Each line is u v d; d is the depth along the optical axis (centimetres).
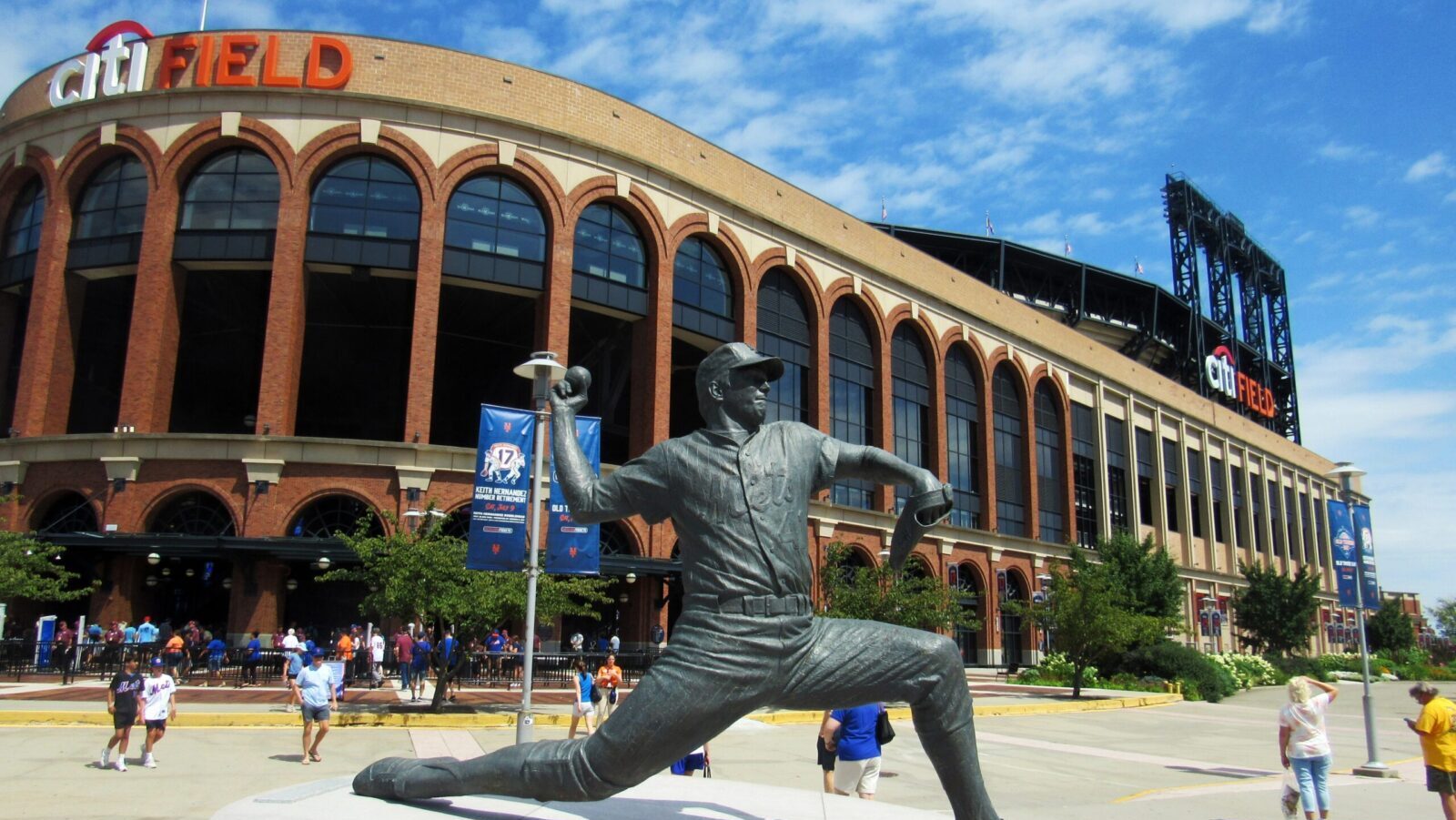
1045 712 2778
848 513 4044
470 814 534
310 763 1423
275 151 3120
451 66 3269
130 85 3189
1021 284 6631
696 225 3722
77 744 1568
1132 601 3984
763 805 591
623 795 611
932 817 564
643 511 543
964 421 4962
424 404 3019
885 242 4603
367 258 3125
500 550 1694
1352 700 4022
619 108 3544
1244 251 8794
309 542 2733
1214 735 2264
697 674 481
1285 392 9319
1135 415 6203
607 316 3744
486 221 3266
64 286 3200
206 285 3559
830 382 4284
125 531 2862
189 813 1052
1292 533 8162
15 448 2998
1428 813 1212
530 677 1491
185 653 2648
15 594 2547
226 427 4197
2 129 3425
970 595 3131
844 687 491
